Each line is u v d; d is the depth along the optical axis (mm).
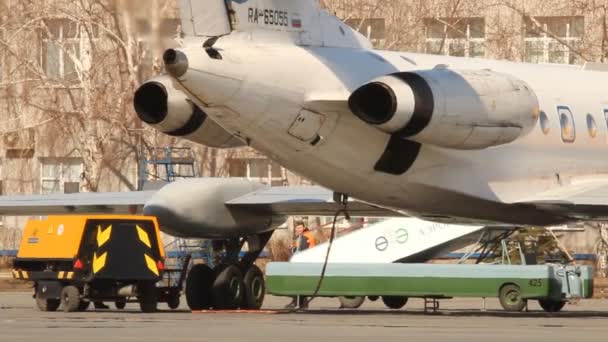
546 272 64500
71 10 125000
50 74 131000
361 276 65062
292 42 60719
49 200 71938
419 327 51500
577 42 128875
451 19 129125
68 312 62781
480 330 49812
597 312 68750
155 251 63688
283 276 66188
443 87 58312
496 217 69125
